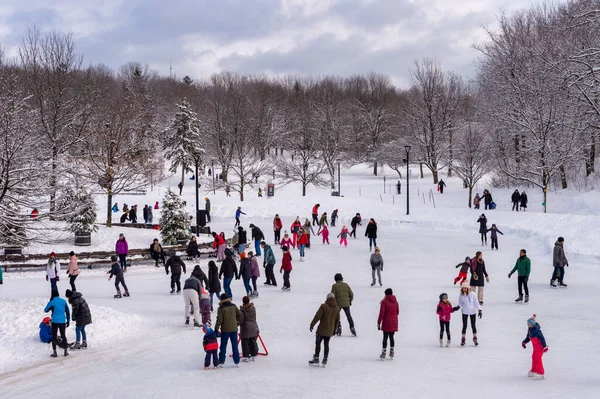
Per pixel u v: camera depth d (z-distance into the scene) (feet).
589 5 135.33
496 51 184.55
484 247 106.73
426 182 243.60
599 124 130.82
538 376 36.52
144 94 317.63
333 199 177.27
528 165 153.38
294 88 428.15
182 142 253.85
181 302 66.54
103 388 36.86
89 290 75.41
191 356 45.06
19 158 60.08
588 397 31.83
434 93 238.27
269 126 286.87
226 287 66.03
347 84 415.44
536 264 88.28
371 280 78.69
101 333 52.06
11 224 62.13
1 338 49.24
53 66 129.08
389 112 327.47
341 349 45.88
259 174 213.25
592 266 84.99
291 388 35.42
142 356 45.34
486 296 66.64
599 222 102.63
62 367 42.75
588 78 121.39
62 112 125.80
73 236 110.01
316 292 71.67
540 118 143.02
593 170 159.02
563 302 61.52
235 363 41.60
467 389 34.30
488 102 191.21
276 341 48.78
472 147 170.30
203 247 108.68
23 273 89.81
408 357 42.96
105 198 194.90
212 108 279.90
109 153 128.88
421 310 60.23
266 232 137.08
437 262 92.73
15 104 62.80
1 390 37.63
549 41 158.30
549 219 116.67
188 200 192.75
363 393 33.94
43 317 54.03
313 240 123.95
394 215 155.02
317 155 285.43
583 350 43.34
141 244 110.42
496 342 47.09
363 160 320.29
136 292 73.67
